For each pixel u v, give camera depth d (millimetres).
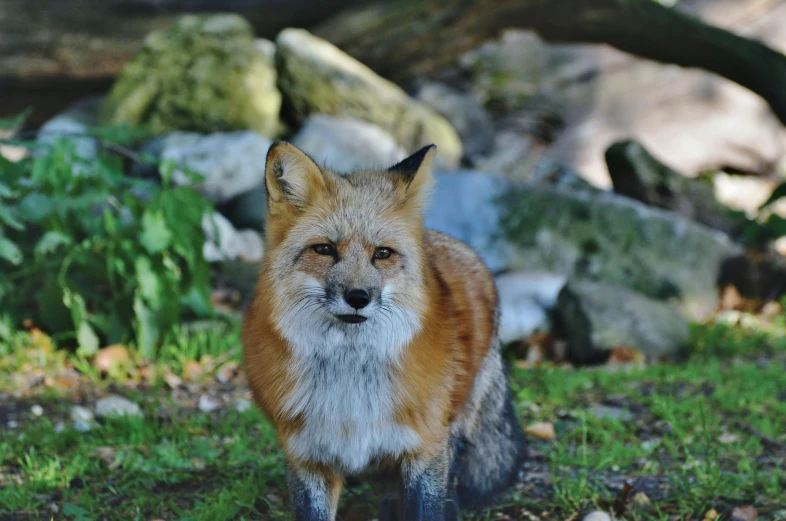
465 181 15523
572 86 23516
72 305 10672
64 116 19234
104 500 7309
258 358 6121
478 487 7242
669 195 17688
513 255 15016
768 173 23156
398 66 21422
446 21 20266
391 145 17594
